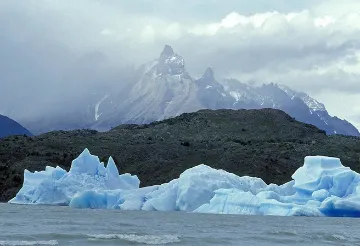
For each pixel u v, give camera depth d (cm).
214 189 13112
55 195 15175
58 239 6994
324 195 12688
